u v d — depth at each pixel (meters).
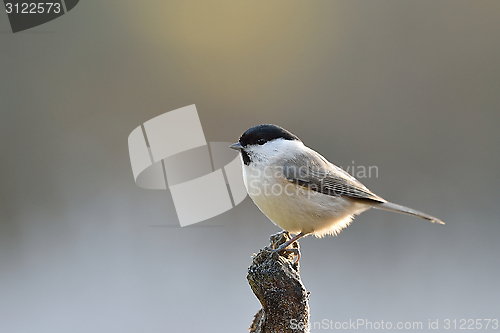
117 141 11.16
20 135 11.20
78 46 12.08
